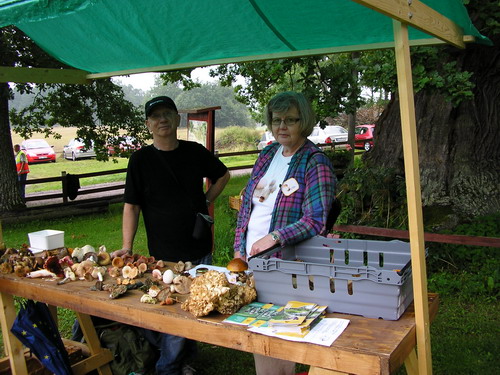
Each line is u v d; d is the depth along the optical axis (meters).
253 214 2.72
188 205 3.34
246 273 2.48
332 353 1.72
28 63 9.97
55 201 13.27
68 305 2.53
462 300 4.72
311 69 5.68
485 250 5.45
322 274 1.99
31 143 25.94
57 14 2.04
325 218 2.43
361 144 21.56
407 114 1.83
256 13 2.93
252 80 6.50
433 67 4.84
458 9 2.33
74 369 3.02
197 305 2.04
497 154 6.36
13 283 2.81
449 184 6.34
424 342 1.88
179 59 3.87
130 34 3.44
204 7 2.94
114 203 11.16
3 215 9.76
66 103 11.14
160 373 3.13
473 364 3.51
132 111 11.93
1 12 2.14
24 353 3.09
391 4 1.68
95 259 2.86
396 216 5.85
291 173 2.57
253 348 1.89
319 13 2.79
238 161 22.56
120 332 3.29
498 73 6.18
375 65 5.04
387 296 1.90
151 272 2.76
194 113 5.23
